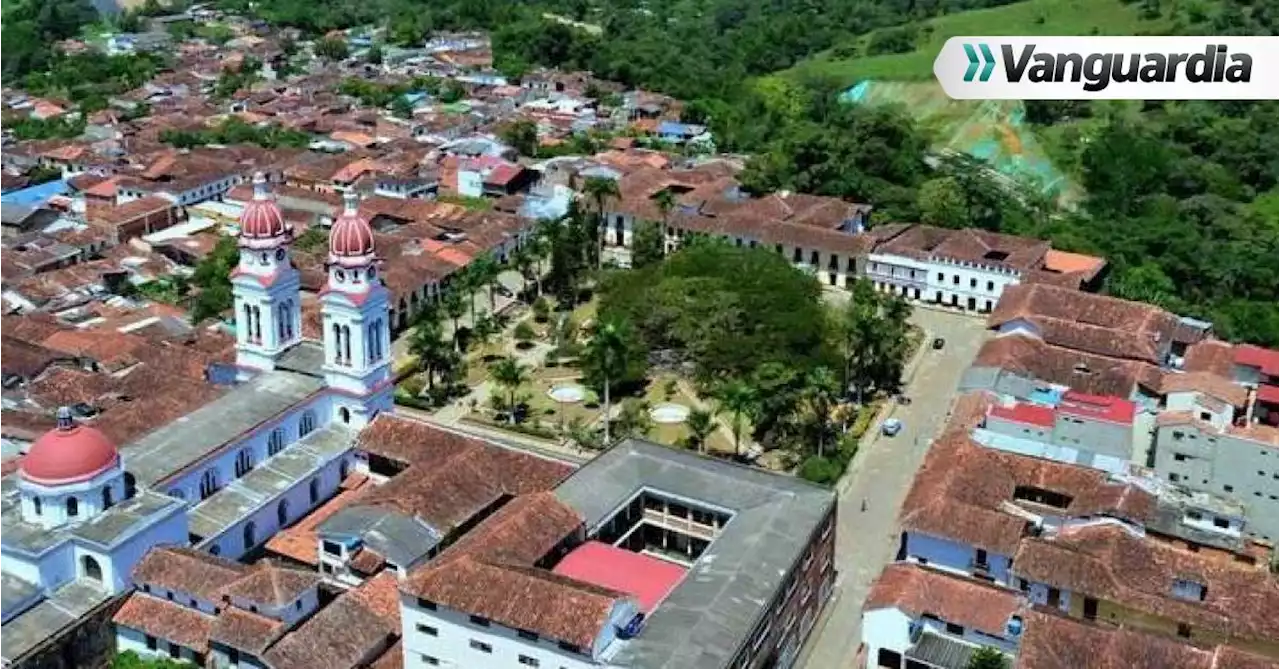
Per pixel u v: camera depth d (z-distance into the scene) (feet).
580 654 307.78
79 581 346.54
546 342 596.70
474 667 323.57
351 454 435.12
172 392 449.48
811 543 367.04
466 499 388.78
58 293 608.19
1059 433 452.76
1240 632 342.03
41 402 474.49
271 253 440.86
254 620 330.95
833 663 366.43
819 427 483.10
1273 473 424.46
